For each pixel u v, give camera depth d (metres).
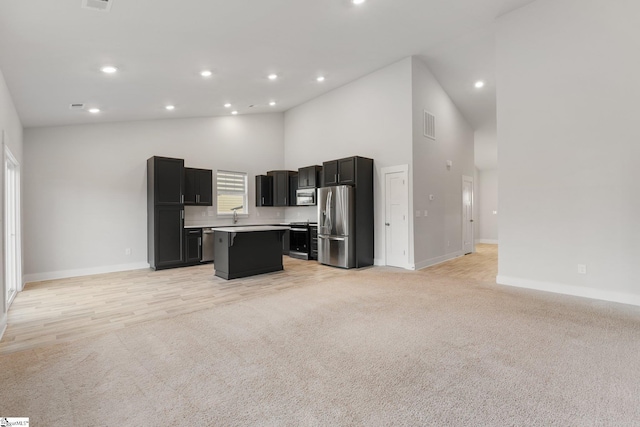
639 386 1.89
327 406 1.73
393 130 5.85
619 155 3.58
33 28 2.57
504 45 4.38
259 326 2.96
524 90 4.23
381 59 5.52
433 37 4.87
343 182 6.10
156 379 2.04
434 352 2.37
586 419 1.60
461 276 5.12
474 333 2.73
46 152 5.17
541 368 2.12
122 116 5.55
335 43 4.49
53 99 4.11
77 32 2.76
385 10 3.84
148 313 3.39
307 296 3.98
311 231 7.07
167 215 5.88
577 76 3.82
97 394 1.88
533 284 4.23
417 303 3.63
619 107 3.57
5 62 2.99
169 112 6.03
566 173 3.93
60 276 5.23
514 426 1.55
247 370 2.14
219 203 7.36
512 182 4.37
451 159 6.89
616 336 2.63
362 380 2.00
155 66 3.84
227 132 7.49
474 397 1.80
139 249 6.06
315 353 2.38
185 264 6.11
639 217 3.47
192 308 3.56
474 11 4.23
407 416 1.64
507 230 4.44
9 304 3.73
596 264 3.74
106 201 5.73
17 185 4.38
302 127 7.84
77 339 2.71
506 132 4.40
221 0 2.84
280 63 4.77
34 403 1.79
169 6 2.72
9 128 3.67
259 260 5.40
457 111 7.16
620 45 3.55
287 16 3.46
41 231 5.10
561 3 3.92
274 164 8.30
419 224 5.80
